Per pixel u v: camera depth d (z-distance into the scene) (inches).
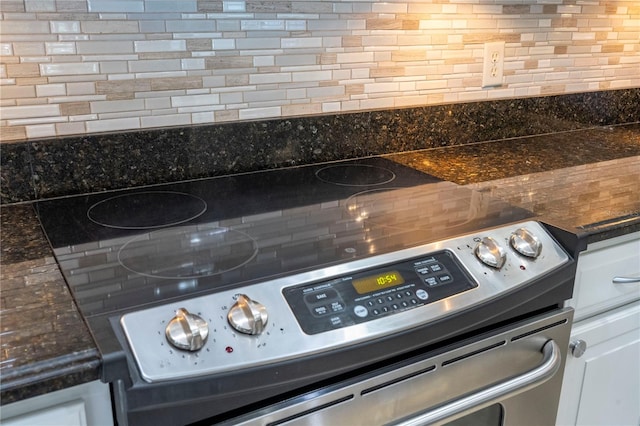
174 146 48.3
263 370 27.6
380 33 55.1
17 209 42.6
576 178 51.2
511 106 65.7
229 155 51.0
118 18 43.5
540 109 68.3
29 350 24.8
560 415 46.4
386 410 33.2
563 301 40.4
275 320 29.1
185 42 46.4
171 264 33.0
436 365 34.2
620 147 63.5
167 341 26.5
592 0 67.3
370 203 44.0
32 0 40.5
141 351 26.0
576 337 44.0
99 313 27.5
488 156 59.3
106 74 44.3
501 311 35.0
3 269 32.6
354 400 31.7
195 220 40.5
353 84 55.3
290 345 28.5
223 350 27.2
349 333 29.8
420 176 51.7
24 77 41.7
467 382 36.3
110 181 46.6
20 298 29.2
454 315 32.8
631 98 75.7
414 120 59.6
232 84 49.4
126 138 46.2
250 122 51.0
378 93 57.0
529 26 63.9
